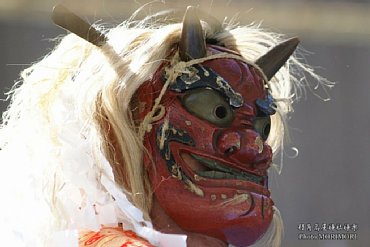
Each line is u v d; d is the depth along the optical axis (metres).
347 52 11.76
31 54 10.93
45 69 4.55
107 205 4.17
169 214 4.27
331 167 12.12
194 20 4.41
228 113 4.37
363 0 11.19
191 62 4.39
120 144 4.29
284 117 5.13
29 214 4.21
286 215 11.82
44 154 4.30
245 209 4.25
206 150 4.31
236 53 4.55
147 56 4.38
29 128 4.39
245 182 4.30
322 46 11.57
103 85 4.36
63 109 4.37
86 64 4.46
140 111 4.35
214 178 4.29
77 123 4.33
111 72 4.36
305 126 12.05
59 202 4.17
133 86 4.34
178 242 4.04
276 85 5.15
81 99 4.36
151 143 4.31
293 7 10.33
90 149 4.25
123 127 4.30
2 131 4.58
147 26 4.83
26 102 4.52
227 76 4.41
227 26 5.09
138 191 4.27
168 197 4.26
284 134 5.13
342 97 12.17
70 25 4.41
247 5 9.05
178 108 4.34
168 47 4.43
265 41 4.91
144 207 4.27
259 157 4.37
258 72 4.58
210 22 4.75
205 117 4.34
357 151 12.22
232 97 4.38
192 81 4.36
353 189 12.09
